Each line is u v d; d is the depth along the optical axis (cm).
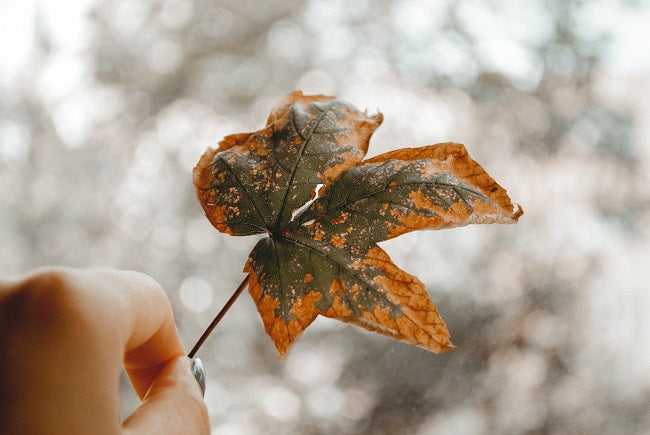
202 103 56
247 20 56
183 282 51
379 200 22
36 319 17
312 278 21
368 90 50
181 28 57
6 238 52
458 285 44
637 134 44
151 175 55
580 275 42
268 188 22
